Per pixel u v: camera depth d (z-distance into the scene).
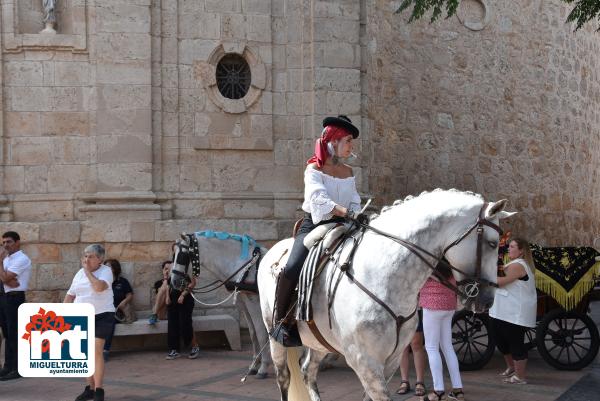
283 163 11.21
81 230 10.35
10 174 10.61
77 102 10.66
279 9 11.23
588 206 18.50
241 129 11.06
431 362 6.90
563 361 9.02
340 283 4.61
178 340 9.55
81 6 10.62
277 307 5.14
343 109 11.20
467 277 4.34
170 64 10.82
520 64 16.02
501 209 4.33
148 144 10.55
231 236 8.57
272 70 11.18
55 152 10.62
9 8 10.56
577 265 8.43
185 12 10.89
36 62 10.61
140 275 10.40
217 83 11.14
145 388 7.84
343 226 4.86
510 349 7.95
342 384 7.89
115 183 10.49
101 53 10.52
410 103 14.12
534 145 16.31
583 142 18.19
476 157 15.18
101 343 7.07
